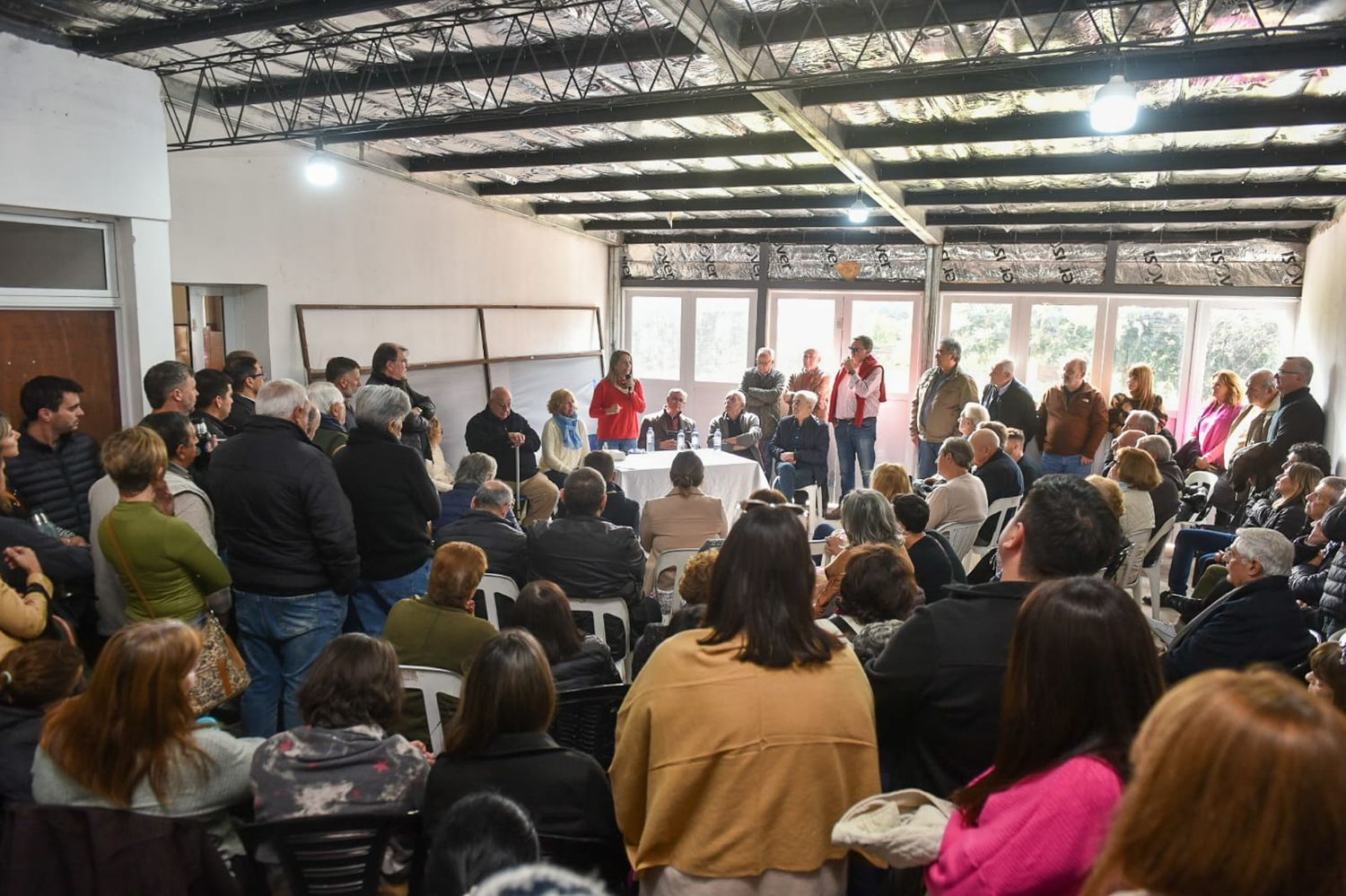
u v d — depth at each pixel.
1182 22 3.38
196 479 3.43
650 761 1.36
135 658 1.57
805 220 8.69
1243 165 5.39
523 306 8.64
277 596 2.84
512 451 6.34
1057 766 1.05
